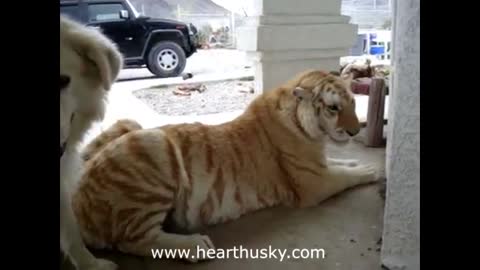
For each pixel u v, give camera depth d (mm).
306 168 2178
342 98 2201
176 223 1933
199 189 1923
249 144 2123
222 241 1841
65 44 1438
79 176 1737
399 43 1401
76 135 1572
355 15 10438
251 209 2123
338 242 1804
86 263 1559
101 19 7027
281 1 3678
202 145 1985
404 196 1438
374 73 5320
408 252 1455
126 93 5824
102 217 1739
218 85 6562
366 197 2291
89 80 1557
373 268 1582
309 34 3793
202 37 11984
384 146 3176
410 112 1366
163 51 7500
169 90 6137
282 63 3783
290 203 2223
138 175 1756
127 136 1884
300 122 2156
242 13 12133
